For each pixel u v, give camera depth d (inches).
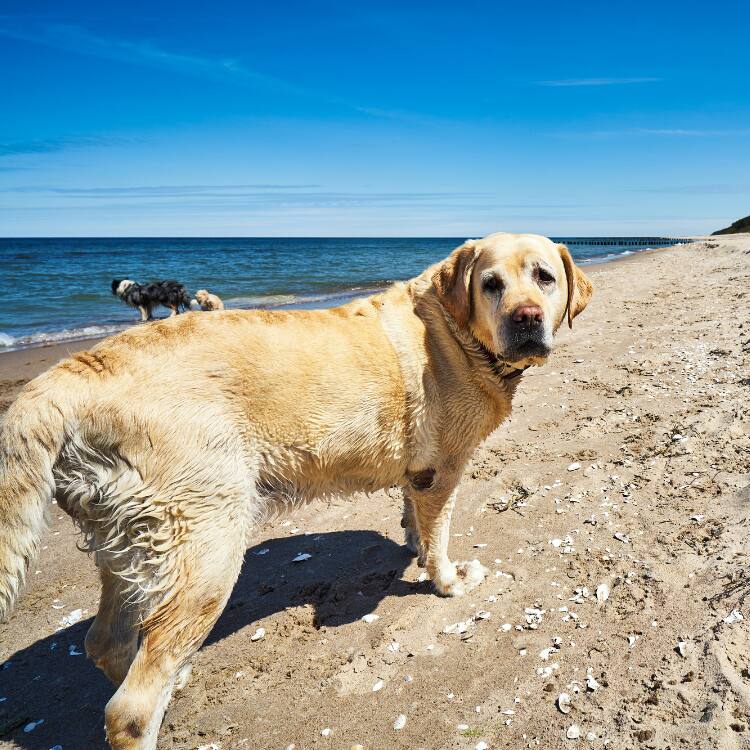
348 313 39.4
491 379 40.3
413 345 39.2
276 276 325.4
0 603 29.1
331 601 43.8
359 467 38.8
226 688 37.0
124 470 31.6
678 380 71.7
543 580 41.3
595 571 41.0
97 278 319.6
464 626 38.6
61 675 40.4
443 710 32.8
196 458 32.2
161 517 31.8
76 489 31.4
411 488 41.7
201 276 326.0
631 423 62.0
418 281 42.4
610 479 51.8
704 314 106.5
